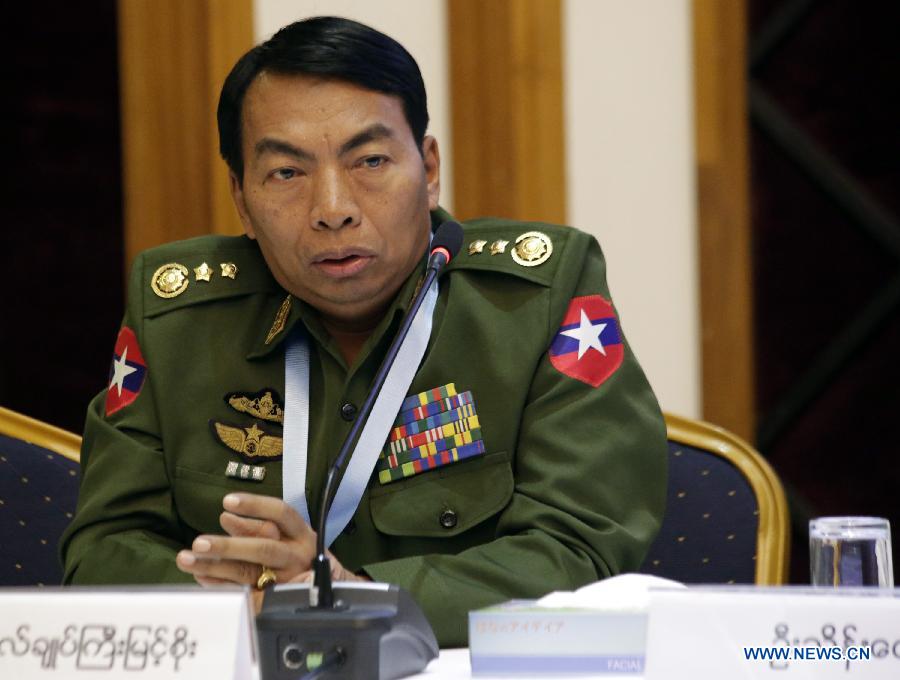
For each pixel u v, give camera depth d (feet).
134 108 25.58
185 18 25.49
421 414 15.23
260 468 15.48
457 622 13.16
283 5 25.57
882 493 29.68
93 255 29.71
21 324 29.43
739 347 27.68
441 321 15.65
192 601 9.69
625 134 27.02
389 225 15.06
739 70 27.86
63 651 9.75
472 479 15.05
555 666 10.49
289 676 10.37
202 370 16.08
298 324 16.03
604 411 15.26
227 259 16.93
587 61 26.78
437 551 14.88
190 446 15.72
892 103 29.53
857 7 29.58
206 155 25.49
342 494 14.83
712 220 27.48
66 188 29.53
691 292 27.40
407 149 15.25
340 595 10.97
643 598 10.90
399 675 10.84
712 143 27.45
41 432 19.25
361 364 15.39
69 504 18.85
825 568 11.97
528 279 15.89
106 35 29.66
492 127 26.18
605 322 15.90
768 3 29.55
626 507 14.93
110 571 14.84
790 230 29.58
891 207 29.45
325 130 14.89
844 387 29.68
